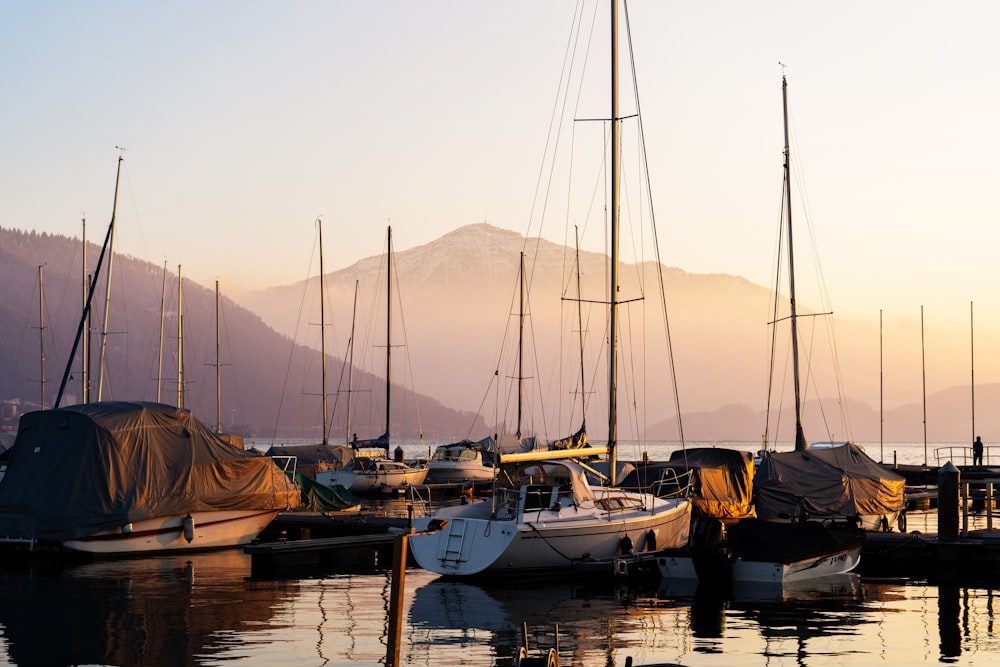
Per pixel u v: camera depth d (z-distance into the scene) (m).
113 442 32.62
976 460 75.69
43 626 22.08
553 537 28.16
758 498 38.94
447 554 28.28
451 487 63.66
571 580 28.97
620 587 28.06
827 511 38.88
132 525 32.47
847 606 25.50
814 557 28.98
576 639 21.41
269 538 38.03
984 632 22.30
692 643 21.08
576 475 30.02
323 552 32.59
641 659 19.64
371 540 33.66
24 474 32.56
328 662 19.16
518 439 73.44
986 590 28.17
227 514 34.78
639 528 30.31
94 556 32.12
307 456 63.19
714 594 27.11
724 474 38.91
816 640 21.42
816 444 66.62
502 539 27.56
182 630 21.84
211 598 25.83
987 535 33.41
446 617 23.69
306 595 26.47
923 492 60.75
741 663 19.39
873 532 35.34
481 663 19.17
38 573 29.64
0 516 31.92
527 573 28.19
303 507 43.44
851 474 40.28
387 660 15.69
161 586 27.62
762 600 26.25
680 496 34.41
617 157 41.09
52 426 32.81
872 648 20.69
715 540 28.05
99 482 32.19
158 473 33.22
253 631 21.81
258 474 35.53
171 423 34.16
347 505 44.50
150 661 19.09
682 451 39.78
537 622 23.16
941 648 20.70
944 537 32.56
